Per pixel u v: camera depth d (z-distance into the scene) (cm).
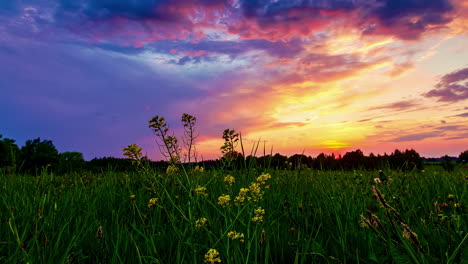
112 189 512
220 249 253
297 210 359
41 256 248
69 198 441
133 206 369
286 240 282
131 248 273
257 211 243
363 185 404
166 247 286
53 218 330
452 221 248
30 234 308
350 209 355
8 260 230
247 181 410
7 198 432
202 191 304
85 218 346
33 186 534
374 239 266
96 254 267
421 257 190
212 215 359
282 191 437
